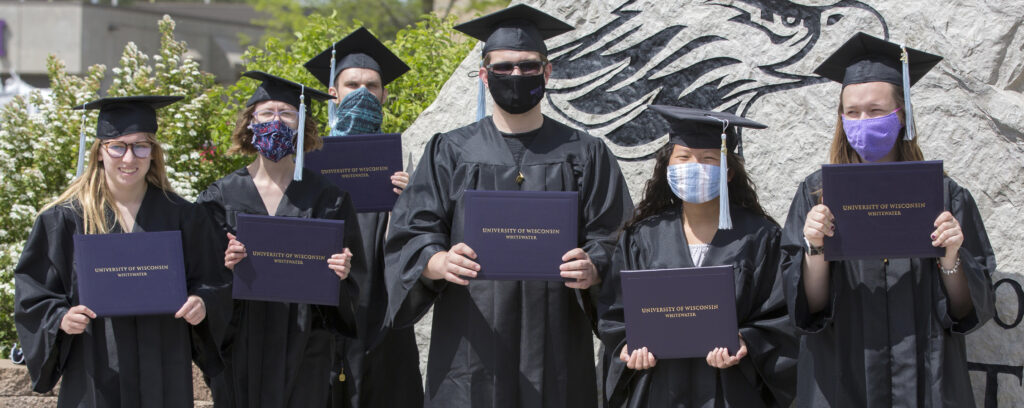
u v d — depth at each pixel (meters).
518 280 3.92
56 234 3.86
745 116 5.04
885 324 3.59
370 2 25.20
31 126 7.49
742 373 3.86
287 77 7.51
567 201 3.83
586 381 4.18
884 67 3.66
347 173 4.90
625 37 5.34
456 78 5.70
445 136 4.35
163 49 7.85
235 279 3.98
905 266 3.59
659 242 3.98
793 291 3.62
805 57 4.94
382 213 4.99
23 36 30.84
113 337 3.88
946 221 3.35
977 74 4.56
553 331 4.07
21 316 3.80
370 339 4.89
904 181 3.38
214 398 4.50
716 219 4.00
